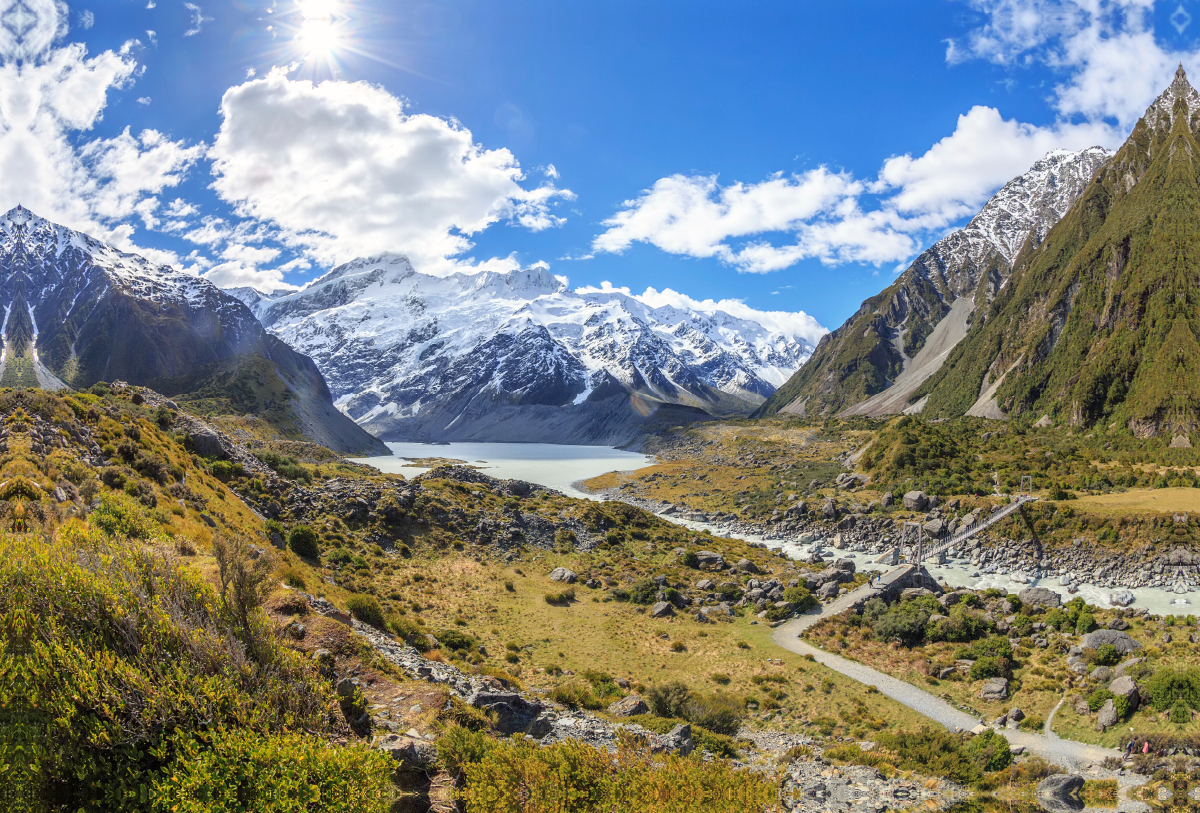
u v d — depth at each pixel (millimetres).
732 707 57594
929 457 178000
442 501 113562
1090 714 56125
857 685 66500
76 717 17062
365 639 33969
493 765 23609
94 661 17703
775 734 54719
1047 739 53219
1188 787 41469
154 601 20906
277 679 21703
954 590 97312
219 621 22250
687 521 177125
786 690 64812
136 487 49469
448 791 23156
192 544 40906
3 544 21156
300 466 139375
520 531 112188
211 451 100938
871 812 38125
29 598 19109
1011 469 166875
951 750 48875
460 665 54219
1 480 36094
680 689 55719
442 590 83938
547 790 23719
